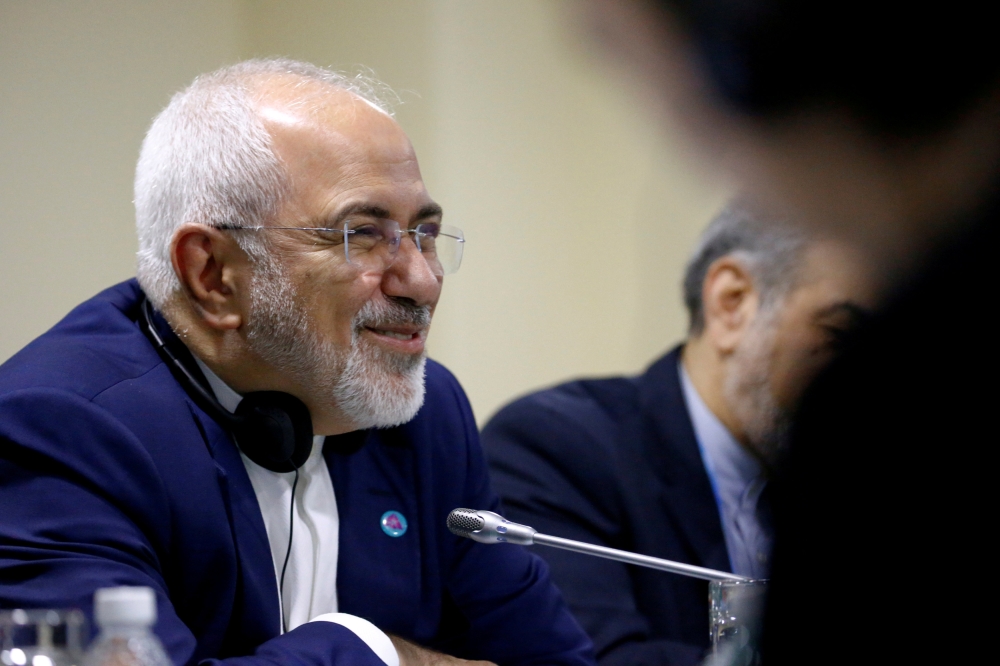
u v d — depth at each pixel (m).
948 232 1.19
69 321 4.25
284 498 4.23
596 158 9.35
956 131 1.05
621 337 9.30
